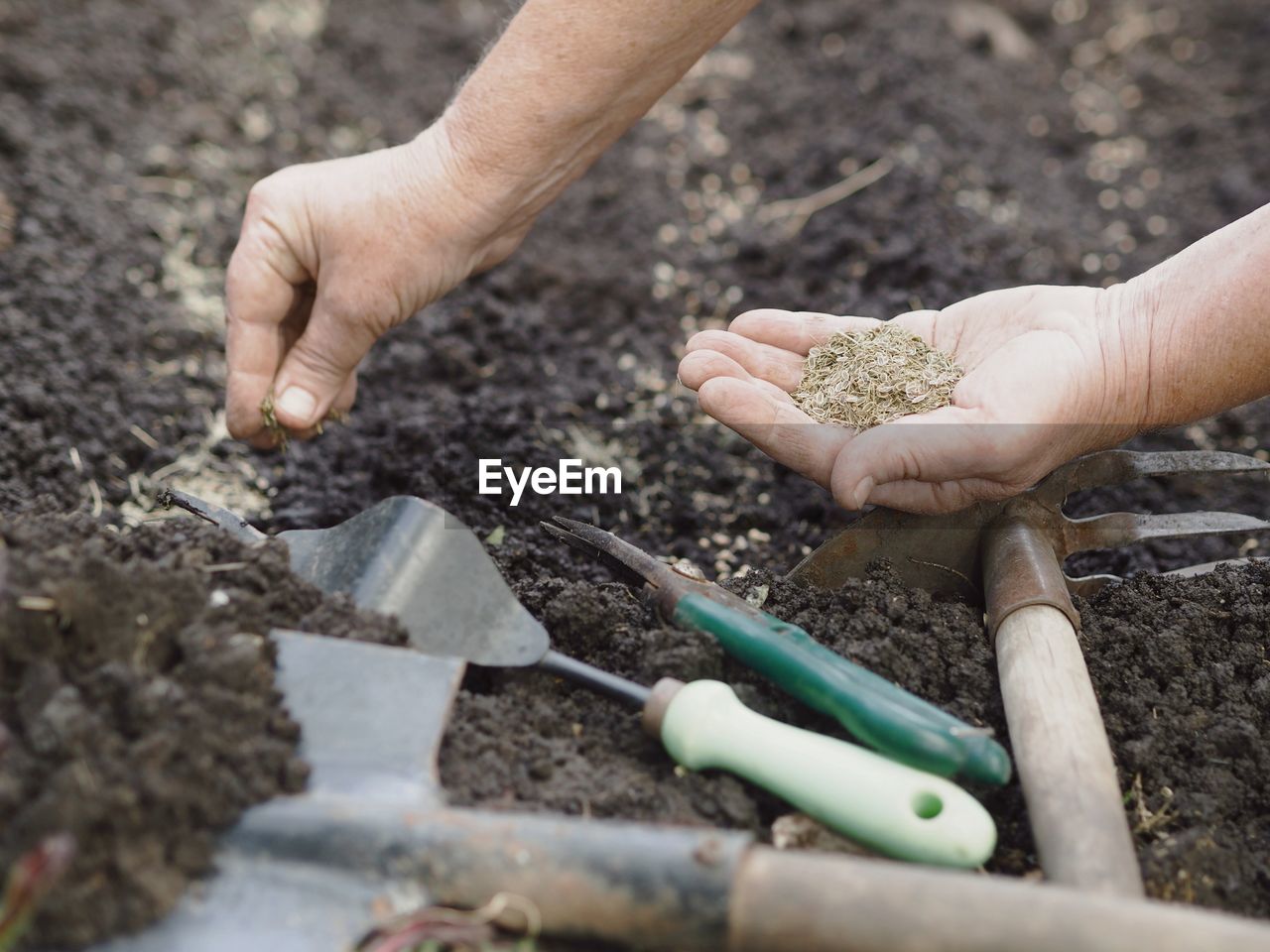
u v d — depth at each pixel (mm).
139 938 510
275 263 751
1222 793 623
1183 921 489
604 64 710
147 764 527
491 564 638
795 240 1133
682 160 1265
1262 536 840
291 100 1308
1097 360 695
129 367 940
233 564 613
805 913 502
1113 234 1208
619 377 978
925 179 1181
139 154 1152
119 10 1317
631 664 650
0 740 521
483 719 607
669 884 510
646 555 666
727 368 730
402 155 738
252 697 561
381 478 861
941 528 703
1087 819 559
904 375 731
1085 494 871
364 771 554
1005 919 493
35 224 1014
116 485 859
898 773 561
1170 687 656
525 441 894
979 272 1061
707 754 581
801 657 600
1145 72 1481
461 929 514
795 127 1328
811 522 859
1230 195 1253
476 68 743
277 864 528
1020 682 618
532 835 523
